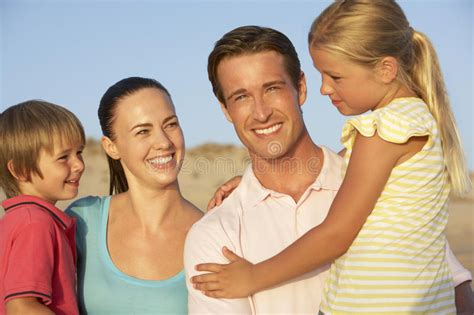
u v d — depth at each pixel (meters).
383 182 3.66
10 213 4.36
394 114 3.63
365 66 3.78
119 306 4.46
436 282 3.70
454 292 3.98
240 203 4.15
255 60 3.97
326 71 3.92
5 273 4.14
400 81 3.82
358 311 3.64
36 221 4.24
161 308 4.43
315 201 4.11
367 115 3.69
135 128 4.49
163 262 4.57
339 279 3.78
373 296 3.61
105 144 4.77
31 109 4.62
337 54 3.80
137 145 4.51
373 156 3.64
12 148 4.55
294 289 3.96
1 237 4.25
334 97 4.00
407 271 3.60
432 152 3.68
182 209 4.79
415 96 3.87
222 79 4.07
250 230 4.04
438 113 3.80
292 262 3.72
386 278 3.60
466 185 3.85
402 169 3.65
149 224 4.66
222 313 3.81
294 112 4.04
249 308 3.90
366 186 3.64
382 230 3.65
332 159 4.24
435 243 3.75
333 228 3.69
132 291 4.46
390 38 3.75
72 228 4.52
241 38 3.99
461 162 3.85
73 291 4.36
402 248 3.62
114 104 4.57
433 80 3.84
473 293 4.21
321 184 4.11
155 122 4.52
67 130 4.62
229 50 3.99
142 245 4.61
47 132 4.54
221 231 4.02
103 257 4.58
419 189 3.65
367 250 3.66
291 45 4.07
